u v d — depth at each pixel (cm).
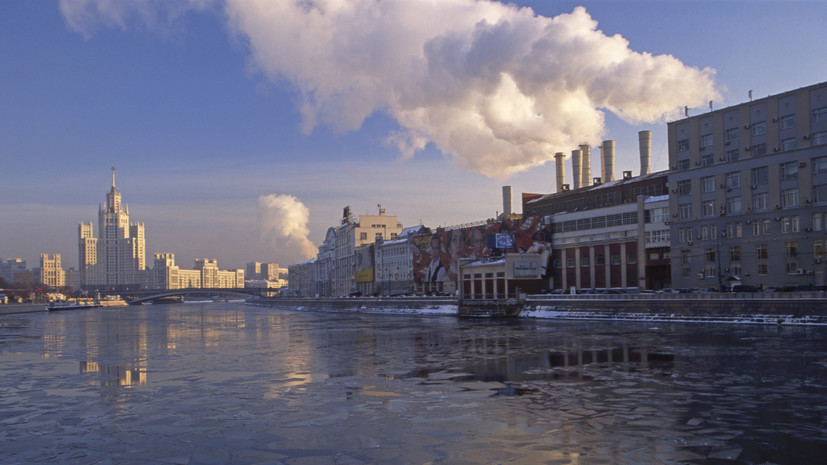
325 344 6312
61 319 16162
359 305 16412
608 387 3316
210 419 2814
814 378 3416
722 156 9344
